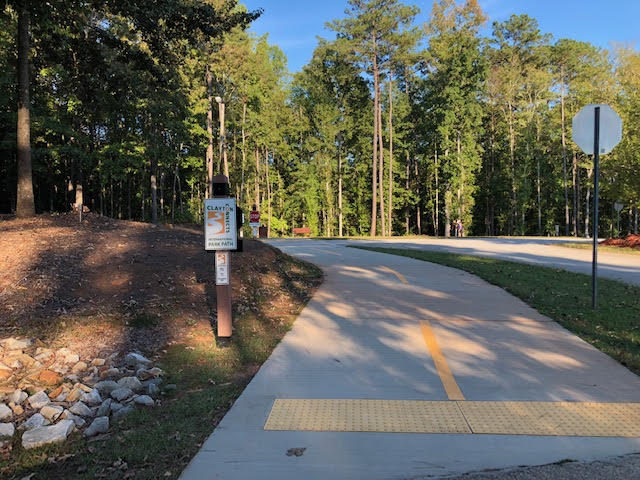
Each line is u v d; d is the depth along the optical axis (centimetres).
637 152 2294
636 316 720
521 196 4791
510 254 1766
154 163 3136
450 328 675
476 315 751
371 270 1256
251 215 2683
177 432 364
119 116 2816
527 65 4569
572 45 4388
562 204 5194
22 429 376
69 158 2769
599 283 1032
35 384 465
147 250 978
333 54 3809
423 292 943
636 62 2592
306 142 4581
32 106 2186
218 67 2853
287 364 530
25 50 1270
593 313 740
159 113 2564
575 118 797
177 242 1079
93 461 322
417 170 5334
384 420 383
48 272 794
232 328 656
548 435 355
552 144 4806
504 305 817
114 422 387
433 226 5762
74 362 527
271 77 3800
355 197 5241
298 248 2039
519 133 4759
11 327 615
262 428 370
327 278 1126
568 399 424
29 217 1241
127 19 1547
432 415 392
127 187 4872
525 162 4719
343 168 4881
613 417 386
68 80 2022
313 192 4731
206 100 2948
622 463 313
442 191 4738
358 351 575
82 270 828
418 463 315
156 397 443
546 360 534
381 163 4009
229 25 1436
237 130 4188
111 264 873
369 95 4434
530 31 4547
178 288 820
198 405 414
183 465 315
